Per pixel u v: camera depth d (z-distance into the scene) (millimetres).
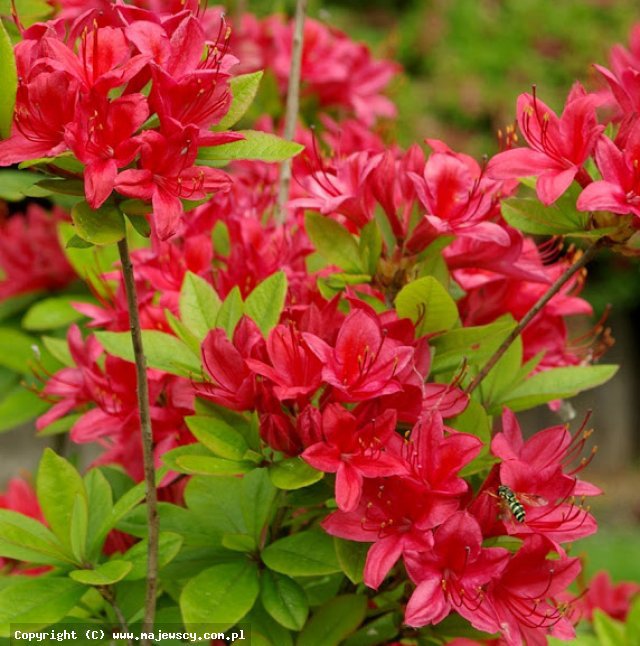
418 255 958
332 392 875
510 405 976
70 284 1229
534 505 877
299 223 1071
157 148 830
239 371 883
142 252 1010
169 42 840
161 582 974
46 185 846
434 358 929
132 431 973
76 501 913
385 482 873
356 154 971
